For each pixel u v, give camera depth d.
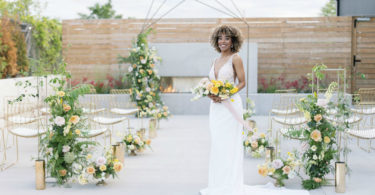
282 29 10.95
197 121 8.98
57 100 4.26
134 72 9.38
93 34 10.99
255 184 4.32
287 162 4.15
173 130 7.83
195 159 5.46
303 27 10.92
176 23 10.90
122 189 4.15
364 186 4.18
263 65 11.04
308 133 4.15
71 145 4.30
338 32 10.88
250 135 5.57
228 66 3.80
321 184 4.18
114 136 7.06
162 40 10.95
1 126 7.74
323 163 4.13
